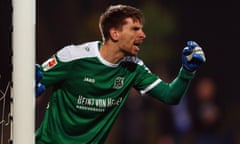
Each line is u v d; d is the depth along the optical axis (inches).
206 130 1127.6
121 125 1309.1
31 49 503.8
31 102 505.7
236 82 1802.4
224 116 1158.3
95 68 546.9
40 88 527.5
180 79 563.8
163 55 1569.9
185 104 1164.5
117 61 550.6
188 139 1157.1
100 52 549.3
